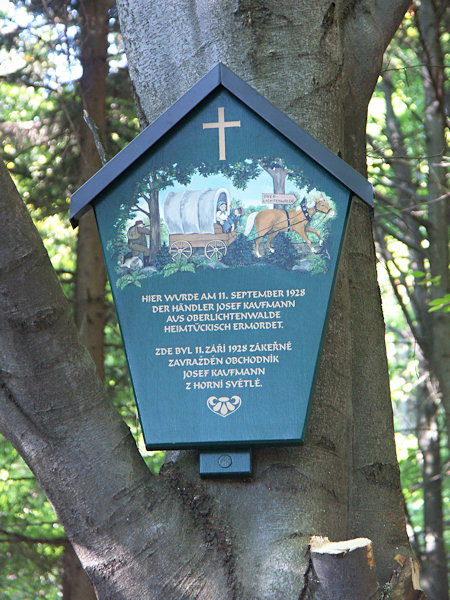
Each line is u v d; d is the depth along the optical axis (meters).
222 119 2.32
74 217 2.31
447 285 7.47
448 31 7.74
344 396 2.49
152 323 2.24
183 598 2.09
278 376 2.19
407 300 10.23
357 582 1.99
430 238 7.52
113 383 7.18
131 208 2.30
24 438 2.17
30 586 7.00
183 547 2.14
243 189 2.29
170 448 2.19
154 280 2.26
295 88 2.66
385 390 3.10
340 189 2.27
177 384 2.21
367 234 3.30
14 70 7.23
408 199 8.45
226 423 2.18
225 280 2.25
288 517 2.20
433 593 8.30
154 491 2.21
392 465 2.96
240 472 2.21
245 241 2.27
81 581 6.45
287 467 2.26
